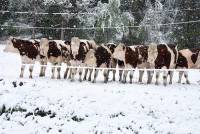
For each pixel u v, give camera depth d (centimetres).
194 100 1816
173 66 2158
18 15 4622
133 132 1521
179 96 1867
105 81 2141
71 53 2156
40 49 2219
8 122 1666
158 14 4369
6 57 3194
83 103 1762
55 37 4400
